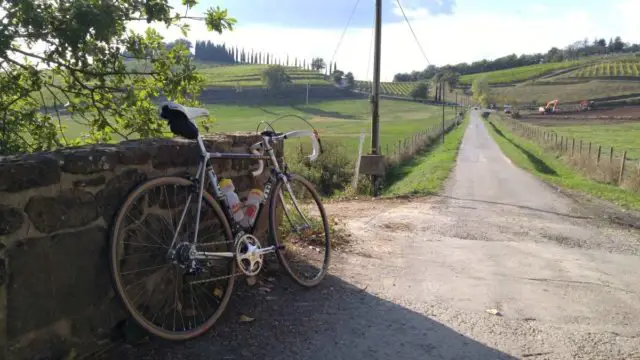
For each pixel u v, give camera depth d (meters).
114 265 2.77
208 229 3.77
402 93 151.62
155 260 3.25
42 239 2.52
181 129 3.36
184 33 6.44
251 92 131.75
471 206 10.91
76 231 2.70
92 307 2.81
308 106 118.25
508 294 4.72
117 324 2.98
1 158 2.51
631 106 101.75
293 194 4.50
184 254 3.19
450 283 4.96
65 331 2.67
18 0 4.87
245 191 4.34
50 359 2.59
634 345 3.68
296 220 4.58
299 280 4.23
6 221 2.35
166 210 3.35
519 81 163.12
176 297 3.39
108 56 5.98
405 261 5.67
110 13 5.26
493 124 72.88
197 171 3.55
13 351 2.41
